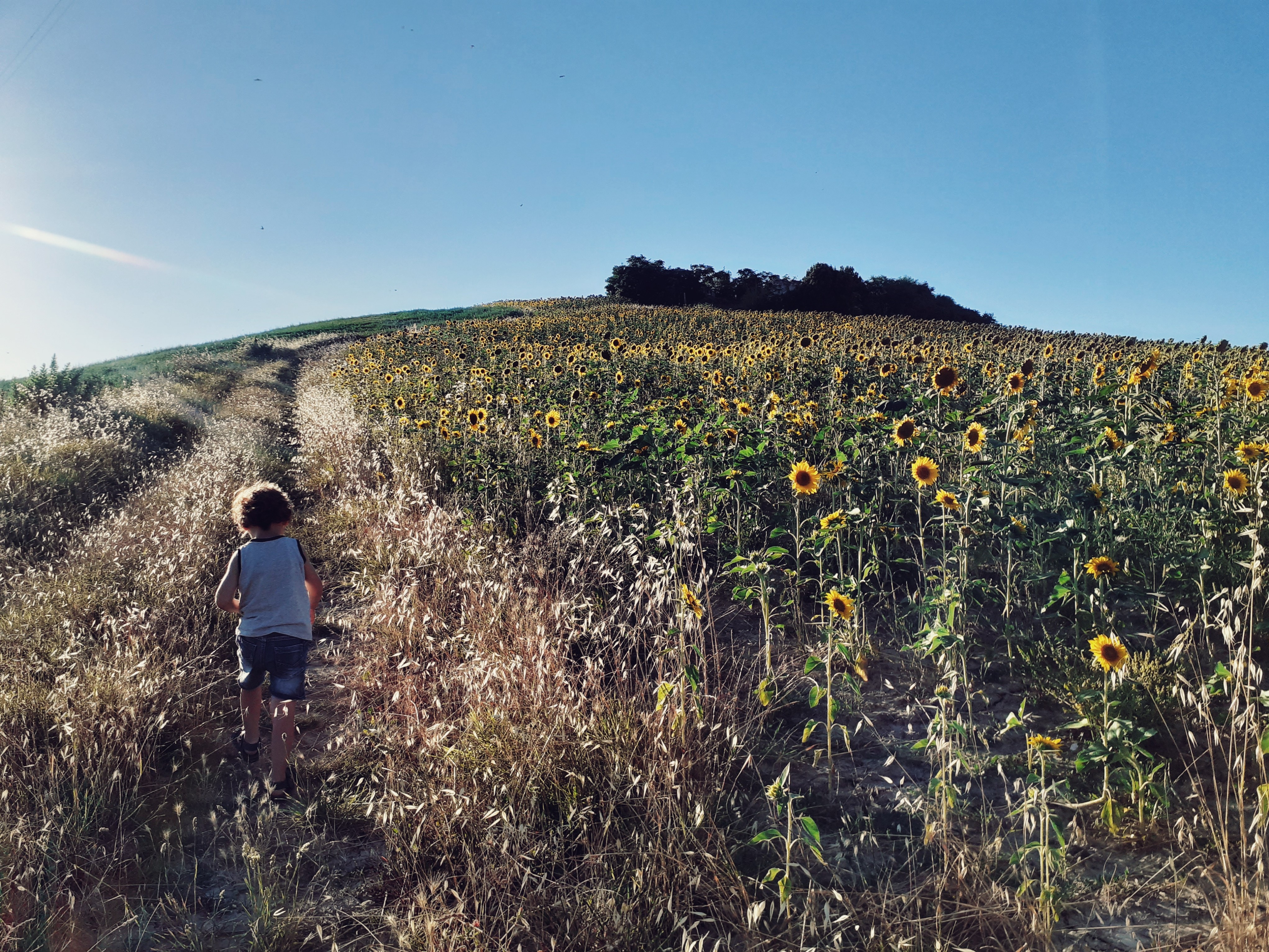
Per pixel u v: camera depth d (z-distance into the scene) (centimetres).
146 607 483
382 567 611
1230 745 293
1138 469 605
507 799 310
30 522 718
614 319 3950
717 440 649
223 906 287
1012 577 525
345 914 280
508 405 951
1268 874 254
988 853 277
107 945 265
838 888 270
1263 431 558
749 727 384
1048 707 393
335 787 362
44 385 1442
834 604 322
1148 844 283
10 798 325
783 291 7212
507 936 252
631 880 277
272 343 3728
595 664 381
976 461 472
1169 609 441
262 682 384
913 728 385
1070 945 241
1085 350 1539
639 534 527
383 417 1152
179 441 1345
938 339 2097
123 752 360
